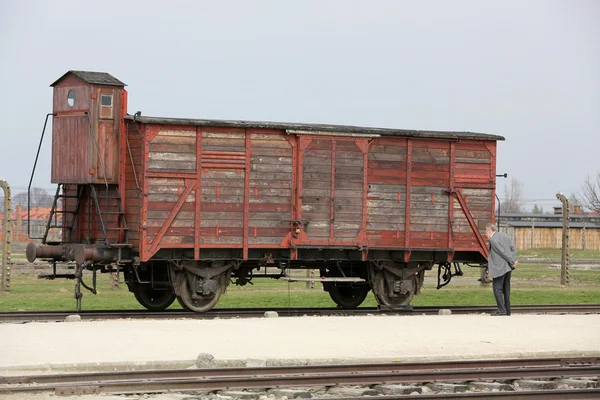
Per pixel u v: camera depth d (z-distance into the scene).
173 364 14.14
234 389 12.38
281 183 22.80
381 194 23.94
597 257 64.75
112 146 22.09
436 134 24.44
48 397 11.65
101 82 22.00
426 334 18.12
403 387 12.57
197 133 21.89
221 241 22.19
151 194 21.50
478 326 19.58
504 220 89.81
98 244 21.80
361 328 18.75
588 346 17.03
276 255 23.16
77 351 14.94
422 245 24.39
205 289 22.16
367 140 23.66
